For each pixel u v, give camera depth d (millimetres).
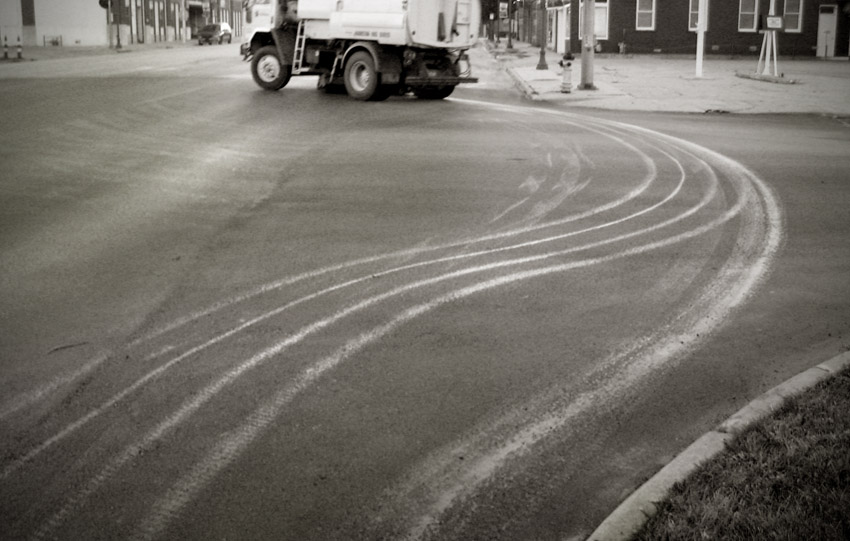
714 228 9406
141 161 12914
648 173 12539
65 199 10445
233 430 4898
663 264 8109
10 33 61594
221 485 4332
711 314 6855
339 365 5797
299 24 23641
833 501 3766
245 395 5340
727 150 14875
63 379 5559
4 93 21672
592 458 4672
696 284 7562
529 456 4676
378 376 5633
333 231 9164
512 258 8258
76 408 5164
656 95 26109
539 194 11016
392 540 3908
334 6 22906
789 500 3826
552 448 4770
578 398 5379
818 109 22312
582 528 4031
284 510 4121
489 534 3969
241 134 15836
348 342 6191
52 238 8781
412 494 4285
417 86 23453
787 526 3598
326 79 24094
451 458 4633
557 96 25375
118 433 4859
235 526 3994
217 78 28000
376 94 22906
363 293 7238
